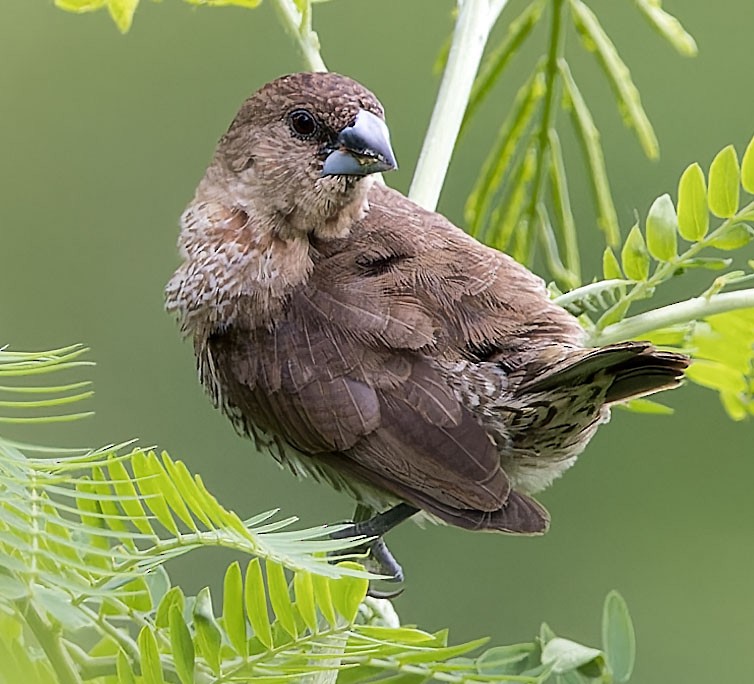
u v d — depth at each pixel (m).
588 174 8.71
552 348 7.40
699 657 12.55
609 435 12.79
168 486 5.01
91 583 5.09
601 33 8.60
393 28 13.72
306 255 8.06
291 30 8.30
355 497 8.08
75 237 13.16
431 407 7.45
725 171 7.11
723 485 12.60
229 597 5.21
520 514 7.20
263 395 7.88
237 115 8.42
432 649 5.54
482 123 13.31
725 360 7.71
